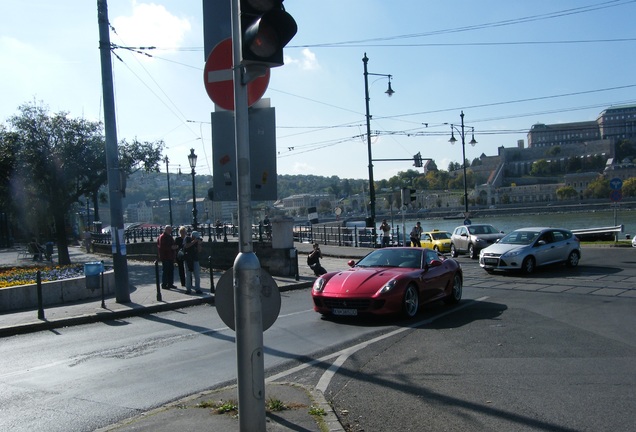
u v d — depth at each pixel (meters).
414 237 29.80
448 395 5.76
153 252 32.28
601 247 28.92
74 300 14.25
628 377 6.29
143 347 8.87
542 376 6.38
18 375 7.27
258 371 4.17
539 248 18.48
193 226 33.78
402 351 7.84
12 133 27.28
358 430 4.82
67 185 29.11
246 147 4.30
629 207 114.25
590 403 5.41
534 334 8.74
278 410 5.13
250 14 4.18
